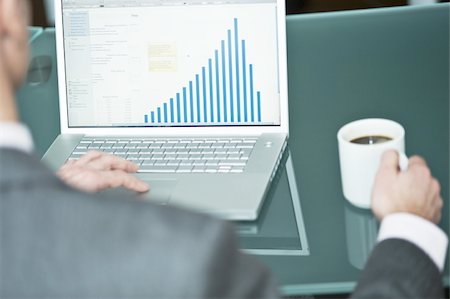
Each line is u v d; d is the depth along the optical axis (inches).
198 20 71.6
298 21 86.8
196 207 60.3
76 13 72.6
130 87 73.0
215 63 71.8
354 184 60.9
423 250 45.8
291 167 67.5
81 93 73.5
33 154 29.2
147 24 72.1
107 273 27.1
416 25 83.6
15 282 27.5
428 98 73.5
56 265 27.4
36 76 81.5
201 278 26.9
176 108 72.7
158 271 27.0
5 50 31.1
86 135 73.7
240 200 61.0
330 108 74.0
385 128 63.6
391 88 75.4
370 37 82.4
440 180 63.2
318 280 54.4
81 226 27.7
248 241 58.5
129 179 62.5
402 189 51.8
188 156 68.4
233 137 71.2
